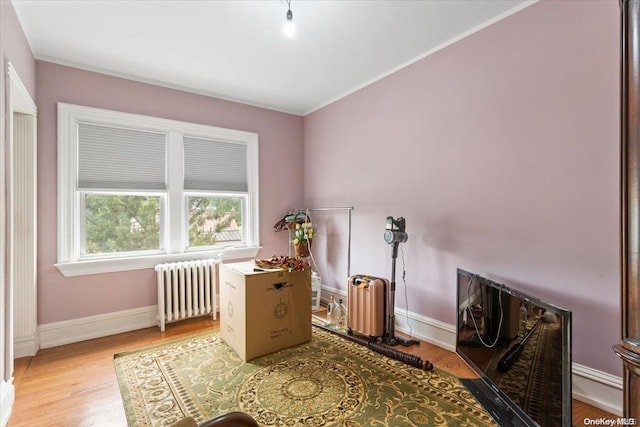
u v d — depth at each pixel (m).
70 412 1.86
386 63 2.99
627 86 1.02
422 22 2.36
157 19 2.28
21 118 2.58
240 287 2.49
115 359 2.49
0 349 1.77
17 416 1.82
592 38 1.87
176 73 3.16
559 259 2.02
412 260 2.96
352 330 2.95
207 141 3.69
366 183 3.43
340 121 3.77
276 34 2.48
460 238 2.57
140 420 1.77
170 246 3.41
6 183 1.92
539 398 1.49
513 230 2.24
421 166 2.86
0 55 1.82
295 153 4.36
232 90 3.61
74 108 2.88
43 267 2.76
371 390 2.03
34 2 2.07
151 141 3.32
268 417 1.78
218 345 2.73
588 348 1.91
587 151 1.90
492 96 2.34
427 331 2.84
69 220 2.88
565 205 1.99
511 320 1.73
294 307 2.68
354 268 3.59
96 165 3.03
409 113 2.96
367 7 2.17
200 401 1.94
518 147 2.21
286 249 4.27
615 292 1.80
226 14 2.23
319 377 2.19
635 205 0.99
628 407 1.02
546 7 2.05
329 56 2.84
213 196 3.77
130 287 3.18
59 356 2.57
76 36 2.48
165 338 2.93
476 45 2.43
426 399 1.93
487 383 1.93
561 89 2.00
